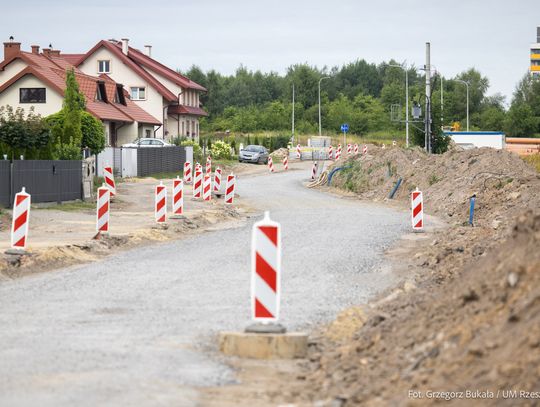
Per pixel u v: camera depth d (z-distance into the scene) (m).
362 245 47.44
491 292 20.31
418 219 55.03
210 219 62.41
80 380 18.91
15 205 38.34
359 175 99.19
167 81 180.12
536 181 68.19
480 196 69.06
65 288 32.59
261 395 18.42
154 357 21.58
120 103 147.75
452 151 88.00
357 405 17.12
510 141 173.12
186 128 187.50
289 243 48.09
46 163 68.44
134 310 28.19
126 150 110.38
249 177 125.00
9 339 23.34
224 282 34.44
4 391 17.83
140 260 41.19
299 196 89.69
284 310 28.62
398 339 21.38
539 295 17.56
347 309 27.44
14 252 38.28
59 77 129.25
